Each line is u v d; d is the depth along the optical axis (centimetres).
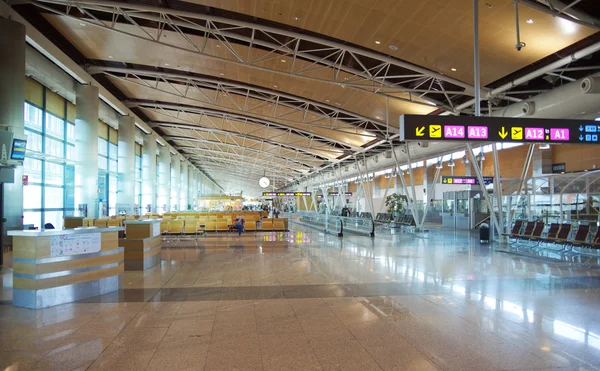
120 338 521
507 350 483
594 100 1276
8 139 966
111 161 3134
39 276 670
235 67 1945
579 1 998
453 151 2670
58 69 1880
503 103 1886
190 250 1498
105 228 786
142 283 882
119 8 1417
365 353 473
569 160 2214
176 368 428
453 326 575
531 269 1072
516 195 1962
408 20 1200
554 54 1330
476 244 1753
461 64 1417
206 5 1344
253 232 2295
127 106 3019
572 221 1558
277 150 4812
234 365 436
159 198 4497
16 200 1407
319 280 915
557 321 600
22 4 1528
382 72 1836
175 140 4803
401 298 744
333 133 3203
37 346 492
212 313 641
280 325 578
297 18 1327
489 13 1070
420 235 2253
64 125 2214
